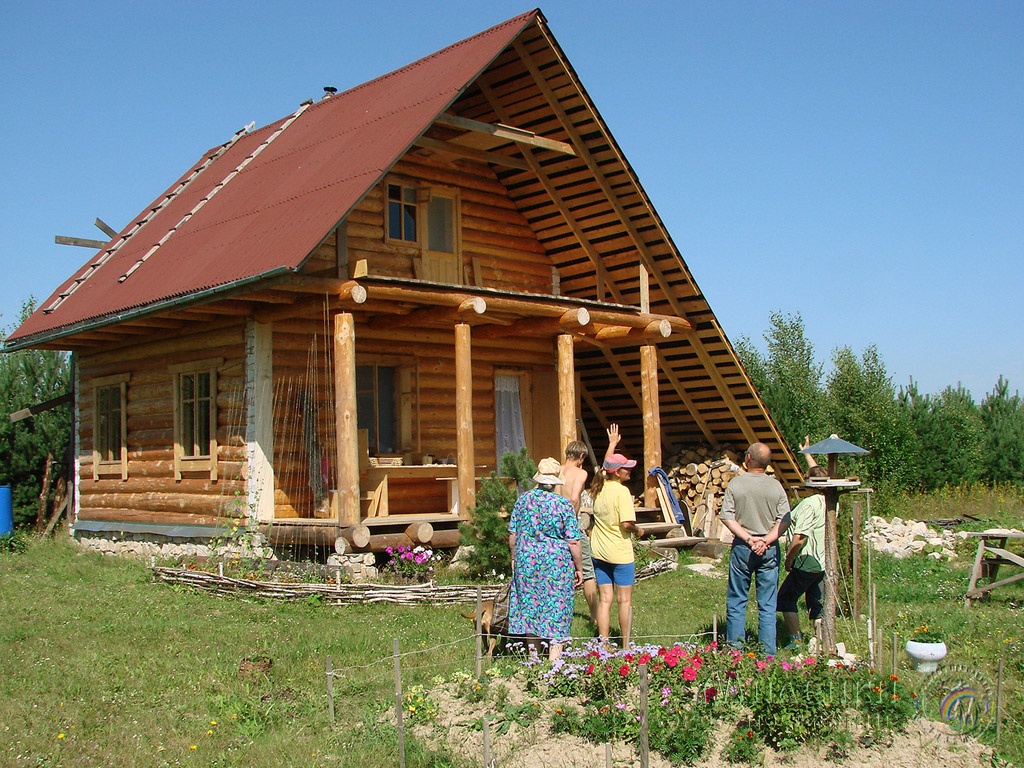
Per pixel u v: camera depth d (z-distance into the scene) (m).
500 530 12.42
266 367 14.56
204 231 16.38
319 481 14.87
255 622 10.68
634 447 22.20
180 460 15.93
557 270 18.78
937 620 10.49
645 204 16.83
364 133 15.16
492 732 6.99
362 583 12.32
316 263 14.62
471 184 17.52
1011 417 28.81
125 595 12.27
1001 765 6.48
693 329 18.27
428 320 15.13
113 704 7.91
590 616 9.97
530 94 16.28
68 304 18.20
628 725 6.77
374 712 7.54
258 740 7.21
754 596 12.05
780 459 20.38
